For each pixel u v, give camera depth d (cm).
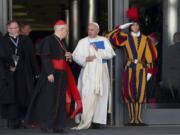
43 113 1650
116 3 1852
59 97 1656
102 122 1762
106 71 1769
